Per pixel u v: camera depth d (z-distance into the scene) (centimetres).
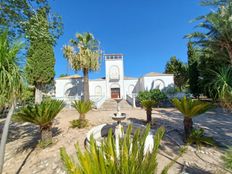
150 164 237
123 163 230
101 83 3616
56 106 938
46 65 2194
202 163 710
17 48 552
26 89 576
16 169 793
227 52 1205
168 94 2633
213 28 1230
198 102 906
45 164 779
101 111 1902
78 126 1176
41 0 1035
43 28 1033
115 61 3612
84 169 220
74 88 3322
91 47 2275
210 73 1188
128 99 2767
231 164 520
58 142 973
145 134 268
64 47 2242
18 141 1102
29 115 878
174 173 633
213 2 1202
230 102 762
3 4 942
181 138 984
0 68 514
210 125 1284
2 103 554
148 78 3231
